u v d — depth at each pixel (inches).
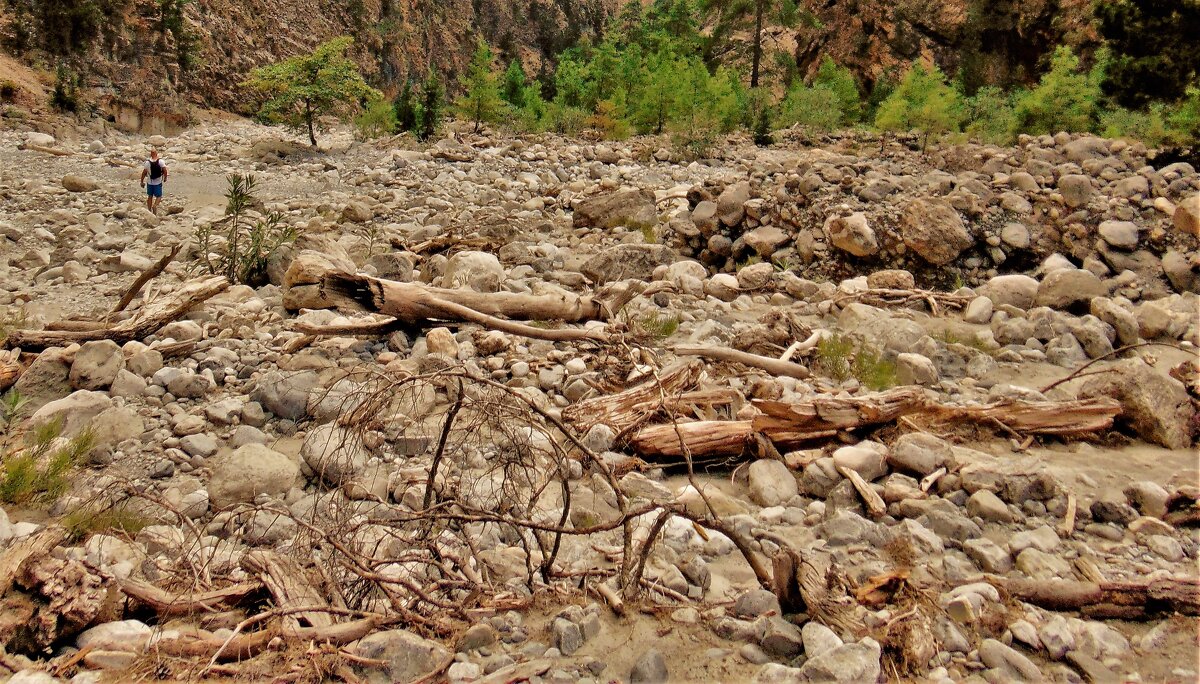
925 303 365.1
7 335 273.7
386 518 150.3
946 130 810.2
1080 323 320.5
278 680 118.5
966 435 223.0
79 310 340.2
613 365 268.8
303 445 202.2
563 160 802.8
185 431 222.1
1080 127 765.9
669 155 843.4
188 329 285.4
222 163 775.7
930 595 143.6
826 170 446.9
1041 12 1368.1
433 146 854.5
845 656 123.2
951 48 1460.4
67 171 684.7
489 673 125.0
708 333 314.8
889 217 404.8
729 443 213.3
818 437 216.4
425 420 222.5
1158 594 143.9
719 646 134.2
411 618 135.2
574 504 185.6
